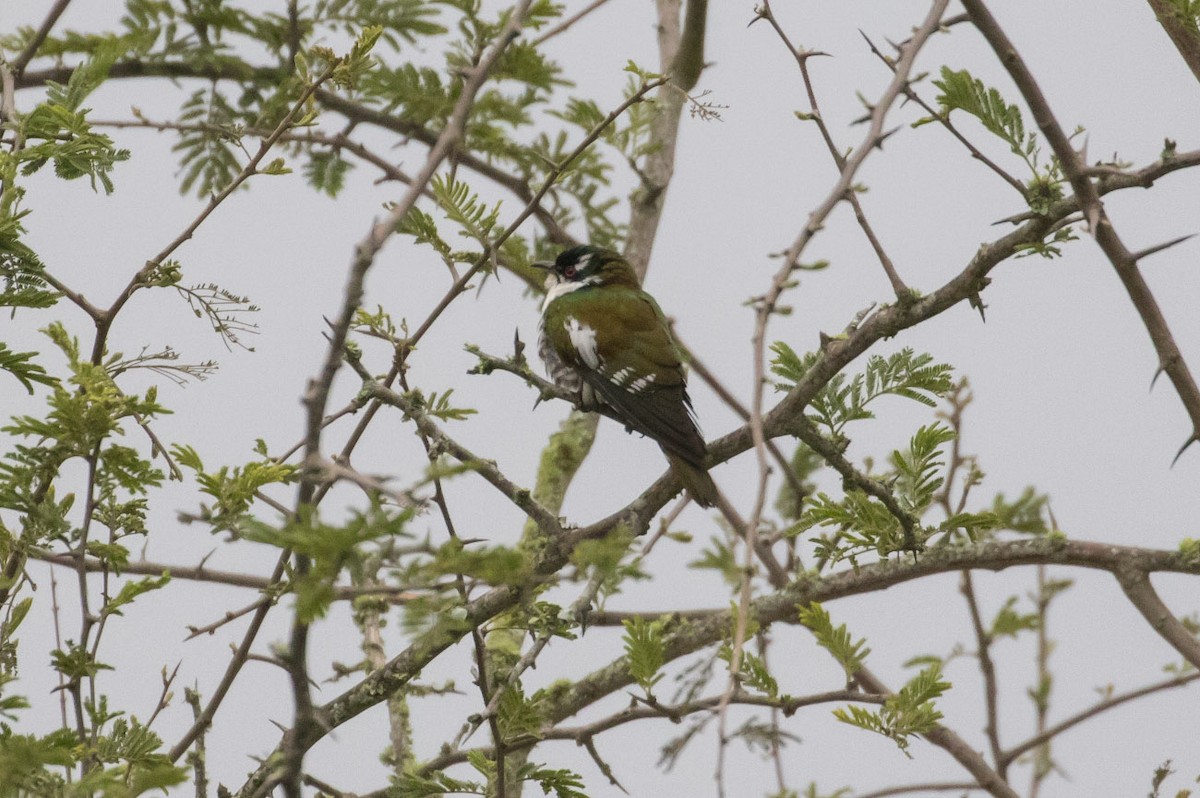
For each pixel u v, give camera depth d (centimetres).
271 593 1011
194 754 1013
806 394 1044
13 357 916
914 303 997
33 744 772
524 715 1032
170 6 1471
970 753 1259
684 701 1007
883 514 1059
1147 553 1130
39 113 1062
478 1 1448
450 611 735
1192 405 971
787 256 818
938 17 905
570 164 1140
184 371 992
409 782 1088
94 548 950
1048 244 967
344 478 667
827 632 997
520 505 1069
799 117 976
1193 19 1041
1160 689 1352
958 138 976
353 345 1005
